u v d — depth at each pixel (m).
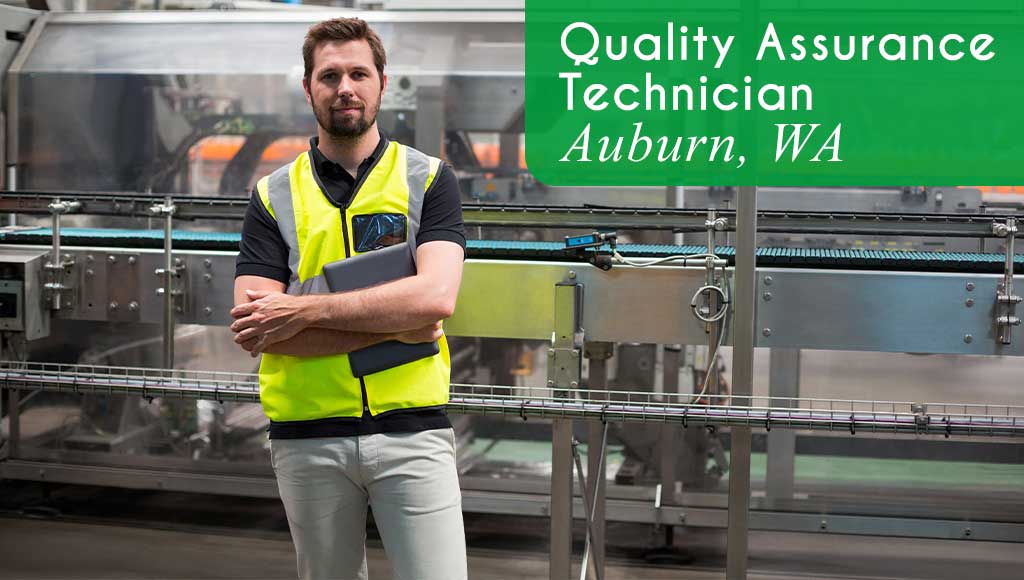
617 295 2.33
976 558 3.34
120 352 3.72
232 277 2.58
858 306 2.29
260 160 3.58
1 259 2.64
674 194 3.40
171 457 3.66
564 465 2.29
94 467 3.59
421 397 1.77
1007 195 3.30
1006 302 2.22
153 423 3.67
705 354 3.40
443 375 1.82
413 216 1.81
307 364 1.75
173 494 3.89
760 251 2.50
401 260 1.78
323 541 1.80
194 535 3.47
